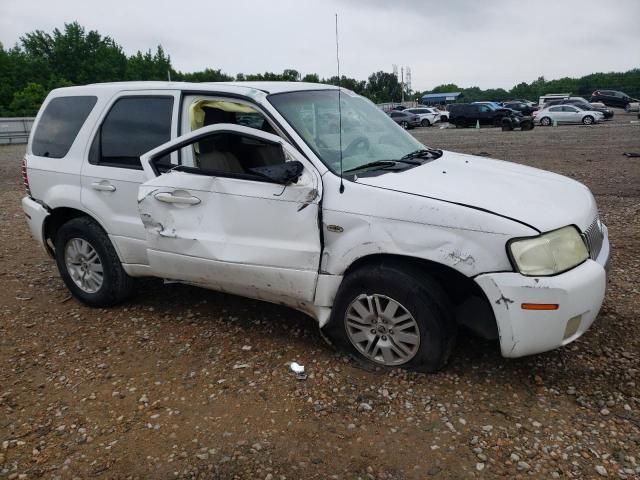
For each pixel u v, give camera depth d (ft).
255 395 11.18
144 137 14.26
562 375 11.39
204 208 12.84
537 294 9.96
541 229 10.26
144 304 16.16
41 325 15.15
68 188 15.48
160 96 14.15
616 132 79.00
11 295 17.52
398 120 131.95
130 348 13.52
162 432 10.18
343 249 11.37
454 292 11.68
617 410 10.18
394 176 11.82
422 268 11.21
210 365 12.48
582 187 13.35
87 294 15.98
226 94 13.16
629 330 13.06
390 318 11.39
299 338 13.53
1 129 91.81
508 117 95.96
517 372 11.55
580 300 10.21
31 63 236.63
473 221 10.28
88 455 9.64
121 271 15.35
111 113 14.97
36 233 16.76
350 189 11.35
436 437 9.65
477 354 12.32
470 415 10.21
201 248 12.86
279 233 12.05
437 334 11.00
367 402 10.71
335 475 8.88
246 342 13.47
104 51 256.52
